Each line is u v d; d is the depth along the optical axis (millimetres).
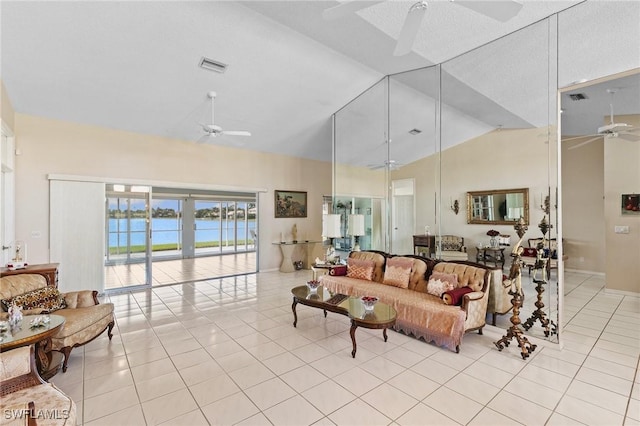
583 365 2832
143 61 3812
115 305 4707
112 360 2932
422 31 3457
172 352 3107
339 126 6066
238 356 3021
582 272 6082
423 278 4039
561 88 3299
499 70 3762
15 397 1729
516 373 2693
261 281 6398
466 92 4145
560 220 3291
